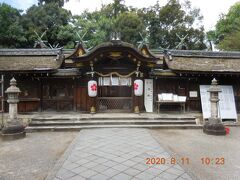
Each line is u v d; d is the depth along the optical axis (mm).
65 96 12531
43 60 13047
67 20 31406
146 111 12734
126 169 5180
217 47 31000
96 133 8820
